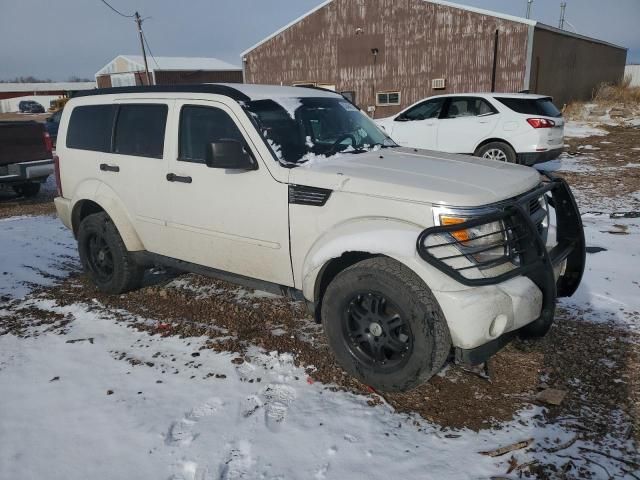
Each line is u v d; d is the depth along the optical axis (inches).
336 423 118.8
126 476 105.3
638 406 121.0
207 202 157.9
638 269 204.4
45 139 401.7
